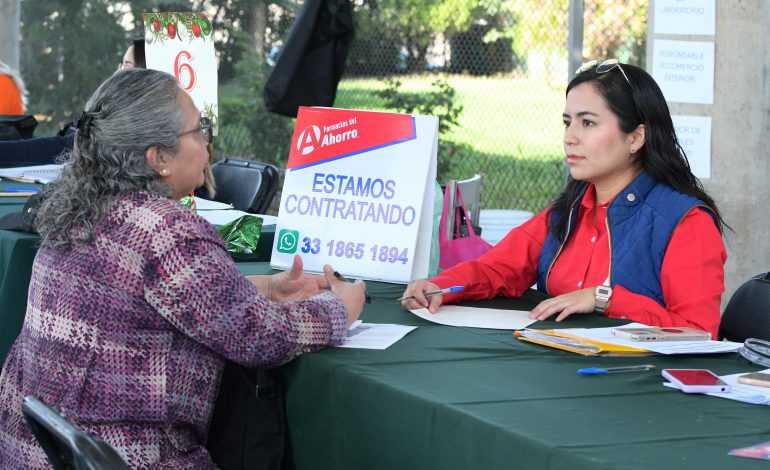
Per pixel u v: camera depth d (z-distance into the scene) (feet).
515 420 5.15
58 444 5.13
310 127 9.55
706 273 8.27
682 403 5.54
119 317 6.13
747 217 16.79
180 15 10.41
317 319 6.63
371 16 26.21
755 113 16.55
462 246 10.09
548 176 24.56
